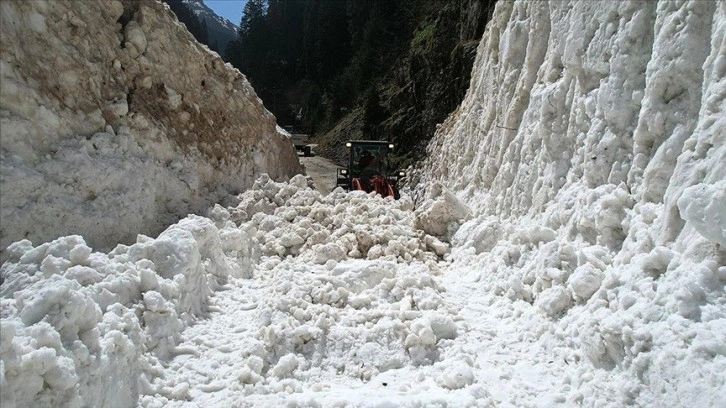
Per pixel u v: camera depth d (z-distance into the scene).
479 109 9.79
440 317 4.07
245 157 8.73
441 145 13.60
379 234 6.41
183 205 6.70
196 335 3.96
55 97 5.41
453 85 16.41
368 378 3.64
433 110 17.75
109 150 5.80
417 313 4.21
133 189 5.76
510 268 4.94
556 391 3.25
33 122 5.04
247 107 9.25
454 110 15.41
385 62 38.00
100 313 3.14
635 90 4.56
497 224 6.09
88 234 5.11
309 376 3.60
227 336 4.04
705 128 3.45
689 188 3.06
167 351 3.67
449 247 6.60
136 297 3.79
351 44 49.78
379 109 26.66
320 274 4.87
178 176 6.80
